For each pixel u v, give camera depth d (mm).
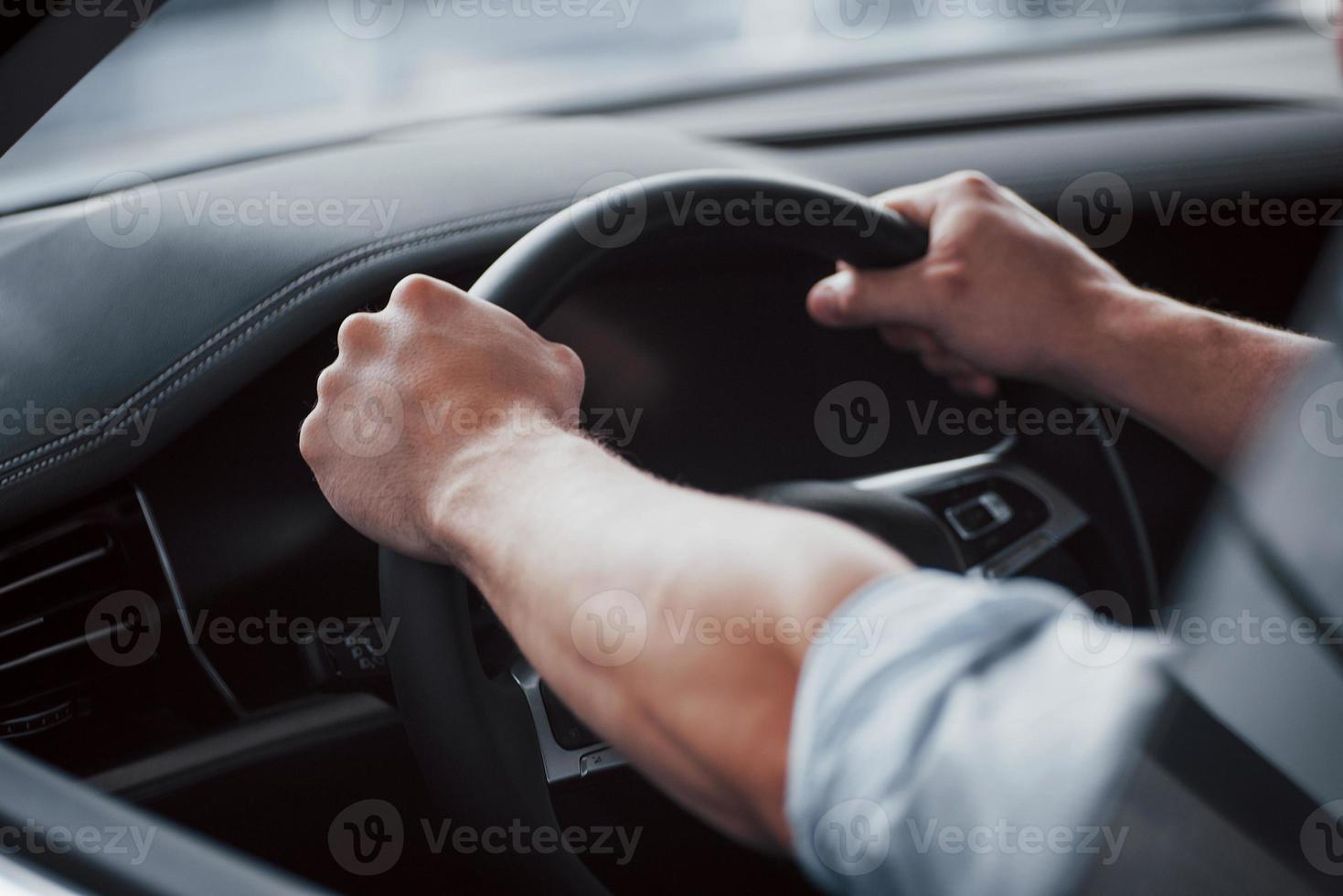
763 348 958
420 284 618
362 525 598
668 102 1805
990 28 2176
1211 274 1370
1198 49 2217
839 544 432
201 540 832
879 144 1396
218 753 819
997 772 348
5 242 963
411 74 1973
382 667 855
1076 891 332
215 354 817
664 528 460
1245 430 769
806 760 374
